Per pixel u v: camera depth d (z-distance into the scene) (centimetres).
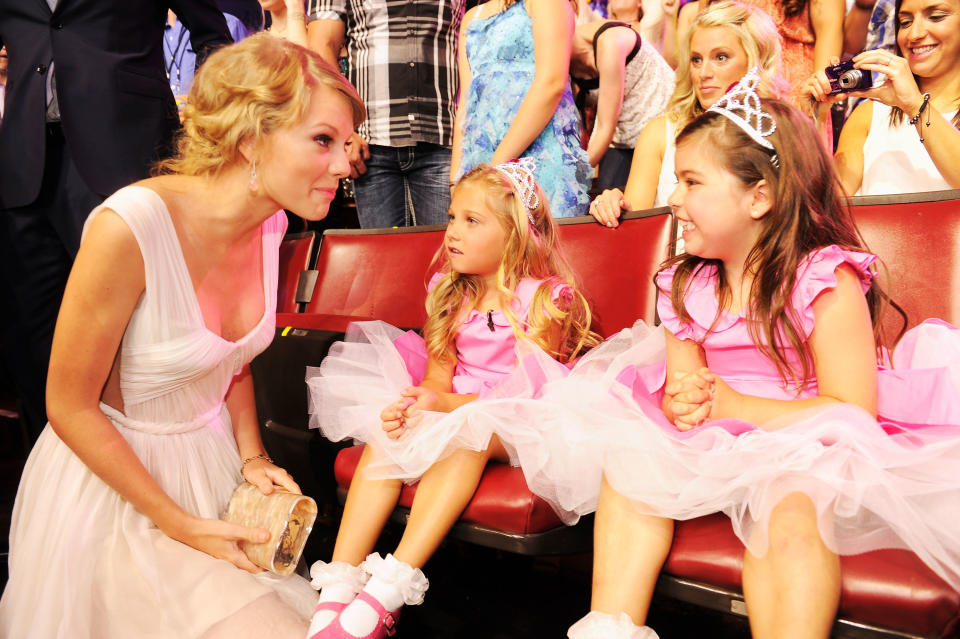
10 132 214
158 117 224
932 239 160
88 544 129
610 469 125
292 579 143
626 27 286
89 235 125
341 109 130
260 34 133
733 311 153
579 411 136
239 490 146
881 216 167
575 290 191
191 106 132
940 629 99
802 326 140
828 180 149
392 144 281
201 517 138
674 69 316
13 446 308
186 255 134
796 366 147
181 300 131
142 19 222
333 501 190
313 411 173
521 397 149
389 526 194
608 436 127
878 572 103
